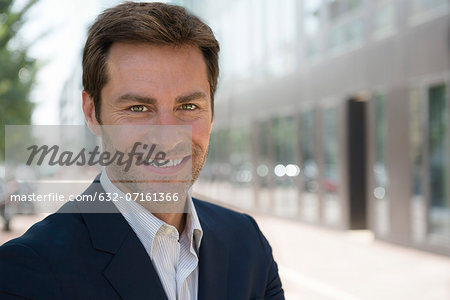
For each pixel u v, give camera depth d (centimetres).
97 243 87
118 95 86
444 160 687
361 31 859
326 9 967
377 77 820
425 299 471
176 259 95
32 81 645
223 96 1523
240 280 104
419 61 730
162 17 86
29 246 83
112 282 85
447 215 680
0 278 79
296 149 1092
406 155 759
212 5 1477
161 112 87
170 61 87
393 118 786
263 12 1252
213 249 103
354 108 910
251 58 1326
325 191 977
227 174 1477
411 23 743
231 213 119
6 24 595
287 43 1127
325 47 974
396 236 777
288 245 786
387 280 551
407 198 756
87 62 90
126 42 86
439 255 688
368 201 850
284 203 1145
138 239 90
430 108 713
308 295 489
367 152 857
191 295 98
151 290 88
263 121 1259
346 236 871
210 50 93
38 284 80
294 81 1100
